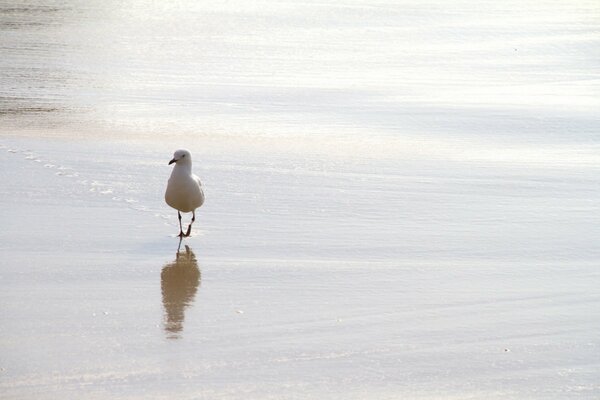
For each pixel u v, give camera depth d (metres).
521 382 10.58
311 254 14.80
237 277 13.73
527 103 26.33
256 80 29.22
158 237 15.45
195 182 15.34
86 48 33.34
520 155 21.08
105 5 42.72
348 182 18.78
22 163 19.44
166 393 10.09
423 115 24.92
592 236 15.82
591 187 18.64
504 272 14.13
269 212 16.86
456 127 23.67
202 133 22.69
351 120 24.36
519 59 33.06
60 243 14.94
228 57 32.72
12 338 11.38
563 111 25.33
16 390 10.07
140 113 24.70
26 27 36.72
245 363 10.88
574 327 12.12
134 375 10.49
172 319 12.12
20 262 14.05
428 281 13.70
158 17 40.34
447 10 43.97
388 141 22.22
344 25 39.66
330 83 29.02
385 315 12.40
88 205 16.94
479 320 12.30
